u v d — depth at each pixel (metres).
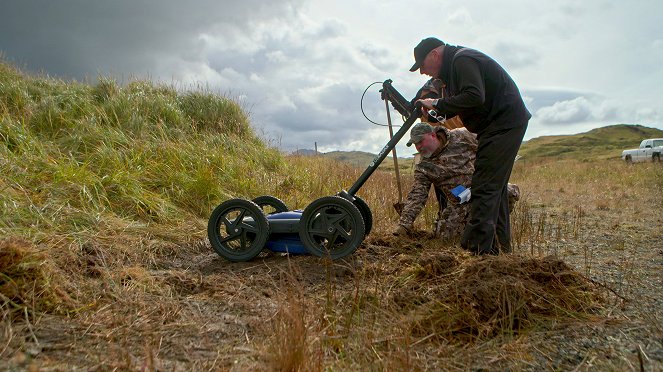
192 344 2.75
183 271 4.16
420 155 4.98
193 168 7.27
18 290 3.00
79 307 3.12
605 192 11.88
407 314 3.05
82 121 7.43
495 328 2.92
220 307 3.31
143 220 5.50
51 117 7.57
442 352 2.68
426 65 4.27
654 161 26.06
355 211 4.16
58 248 4.07
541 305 3.10
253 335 2.88
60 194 5.27
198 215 6.16
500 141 4.04
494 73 4.07
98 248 4.29
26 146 6.25
